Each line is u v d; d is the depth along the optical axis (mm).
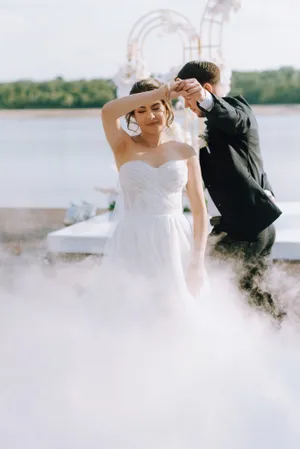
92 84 29406
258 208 3254
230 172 3240
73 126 20281
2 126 20453
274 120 20500
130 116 3123
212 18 4855
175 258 3021
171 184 3016
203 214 3057
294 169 9594
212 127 3244
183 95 2994
